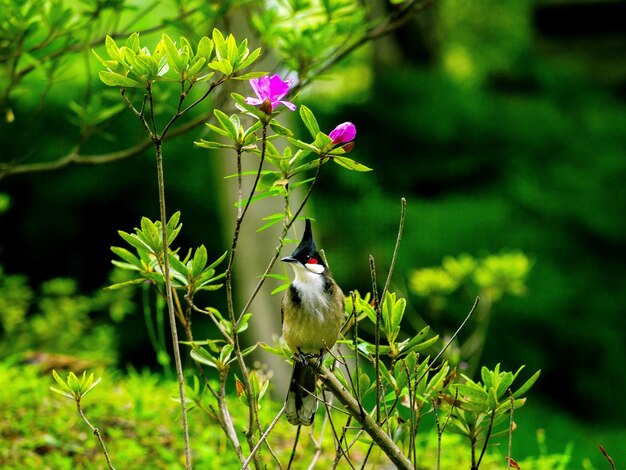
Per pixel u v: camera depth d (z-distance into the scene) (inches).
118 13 258.5
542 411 628.7
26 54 246.2
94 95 291.0
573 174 764.6
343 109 791.1
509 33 983.6
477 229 713.0
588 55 911.7
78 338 483.5
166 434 298.7
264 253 483.2
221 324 181.9
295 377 189.9
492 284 383.2
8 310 464.4
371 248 706.2
